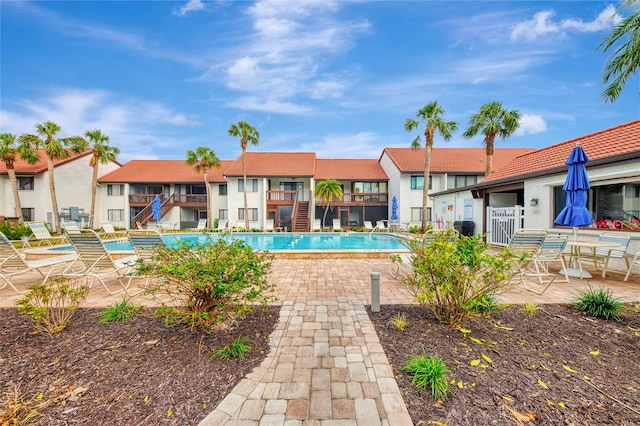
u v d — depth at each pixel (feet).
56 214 69.92
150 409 7.54
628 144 25.21
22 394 8.06
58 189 83.61
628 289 17.90
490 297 14.21
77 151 71.82
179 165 100.42
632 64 24.23
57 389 8.27
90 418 7.25
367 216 97.76
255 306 14.88
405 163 87.97
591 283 19.53
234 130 79.87
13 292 17.71
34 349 10.24
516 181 34.86
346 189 97.86
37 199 81.46
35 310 11.12
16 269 18.08
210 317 11.66
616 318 12.75
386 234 64.69
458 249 12.23
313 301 15.88
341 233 69.10
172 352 10.09
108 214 91.56
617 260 23.99
